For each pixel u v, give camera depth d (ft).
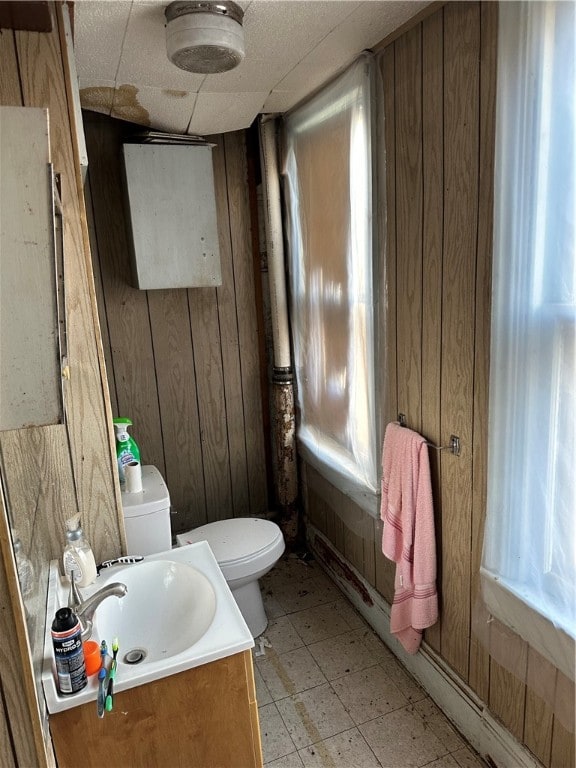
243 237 9.03
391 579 7.18
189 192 7.75
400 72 5.57
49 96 4.39
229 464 9.68
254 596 7.77
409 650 6.56
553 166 3.86
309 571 9.36
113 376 8.59
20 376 2.61
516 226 4.13
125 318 8.52
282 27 5.06
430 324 5.60
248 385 9.54
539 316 4.07
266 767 5.73
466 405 5.22
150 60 5.51
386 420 6.68
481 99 4.56
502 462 4.53
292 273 8.82
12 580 2.92
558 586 4.25
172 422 9.11
